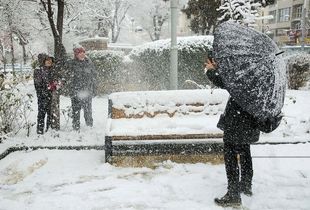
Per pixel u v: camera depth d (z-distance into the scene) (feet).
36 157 18.20
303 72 47.85
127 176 15.67
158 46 40.22
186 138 16.28
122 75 45.34
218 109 17.95
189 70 36.86
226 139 12.53
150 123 17.21
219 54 11.80
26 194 14.10
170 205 12.94
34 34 42.34
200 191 14.03
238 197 12.69
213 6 67.51
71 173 16.10
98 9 39.04
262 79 11.32
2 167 16.98
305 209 12.59
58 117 23.70
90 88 24.27
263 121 11.58
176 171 16.06
